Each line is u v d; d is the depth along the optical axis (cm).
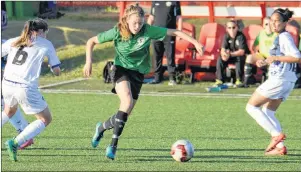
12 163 2166
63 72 5150
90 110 3653
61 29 5888
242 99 4172
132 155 2350
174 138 2773
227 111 3681
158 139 2742
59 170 2047
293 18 4922
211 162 2223
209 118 3412
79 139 2706
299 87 4644
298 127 3166
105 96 4250
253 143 2669
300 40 4506
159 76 4756
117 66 2278
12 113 2297
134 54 2244
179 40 4866
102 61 5291
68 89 4538
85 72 2267
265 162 2238
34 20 2223
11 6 6925
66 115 3447
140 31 2220
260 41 3212
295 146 2614
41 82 4881
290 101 4119
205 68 4741
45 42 2233
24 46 2216
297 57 2309
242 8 5016
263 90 2386
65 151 2416
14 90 2192
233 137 2823
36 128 2220
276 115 3559
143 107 3788
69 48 5503
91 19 6869
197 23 6141
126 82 2244
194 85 4750
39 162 2189
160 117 3425
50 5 7056
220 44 4812
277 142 2378
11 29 5888
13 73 2202
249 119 3394
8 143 2172
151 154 2375
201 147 2552
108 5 7512
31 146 2512
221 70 4625
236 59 4619
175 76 4759
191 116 3475
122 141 2673
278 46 2361
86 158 2273
